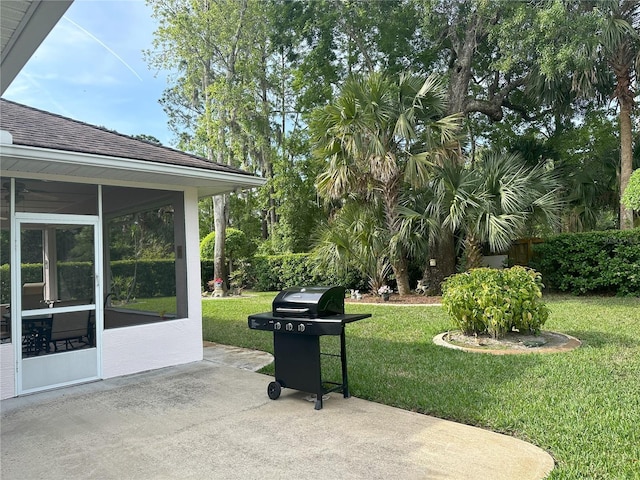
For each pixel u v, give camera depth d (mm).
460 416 3953
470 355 5863
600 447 3189
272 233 20812
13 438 3893
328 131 11172
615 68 12523
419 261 12734
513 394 4340
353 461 3186
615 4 11383
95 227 5844
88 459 3416
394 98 11242
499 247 10633
